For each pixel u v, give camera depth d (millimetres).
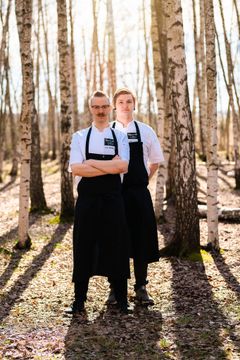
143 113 37156
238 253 7301
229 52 15102
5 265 6934
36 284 5957
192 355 3908
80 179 4730
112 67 19141
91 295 5395
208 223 7430
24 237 7953
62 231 9492
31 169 11828
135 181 5027
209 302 5172
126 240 4707
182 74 6836
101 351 4016
